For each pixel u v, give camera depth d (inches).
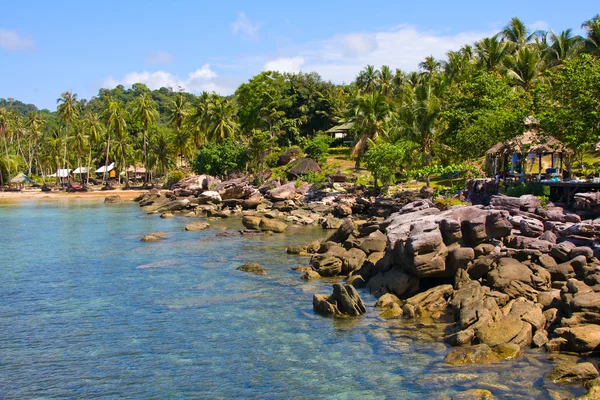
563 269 943.7
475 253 1020.5
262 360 735.7
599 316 745.6
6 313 972.6
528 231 1125.1
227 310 969.5
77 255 1546.5
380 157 2449.6
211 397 630.5
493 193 1716.3
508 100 2242.9
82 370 715.4
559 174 1664.6
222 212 2529.5
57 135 6033.5
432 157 2780.5
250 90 4340.6
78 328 883.4
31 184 5359.3
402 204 2031.3
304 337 820.0
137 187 4918.8
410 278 1006.4
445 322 861.8
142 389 655.8
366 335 818.8
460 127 2389.3
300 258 1445.6
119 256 1518.2
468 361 694.5
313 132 4525.1
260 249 1599.4
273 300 1030.4
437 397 608.7
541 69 2864.2
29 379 690.2
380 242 1312.7
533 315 778.8
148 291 1112.2
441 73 3595.0
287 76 4697.3
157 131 5487.2
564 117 1489.9
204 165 3710.6
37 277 1259.2
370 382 655.8
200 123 4377.5
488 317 791.1
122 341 819.4
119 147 5029.5
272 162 3732.8
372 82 4261.8
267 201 2805.1
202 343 805.2
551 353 710.5
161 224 2313.0
